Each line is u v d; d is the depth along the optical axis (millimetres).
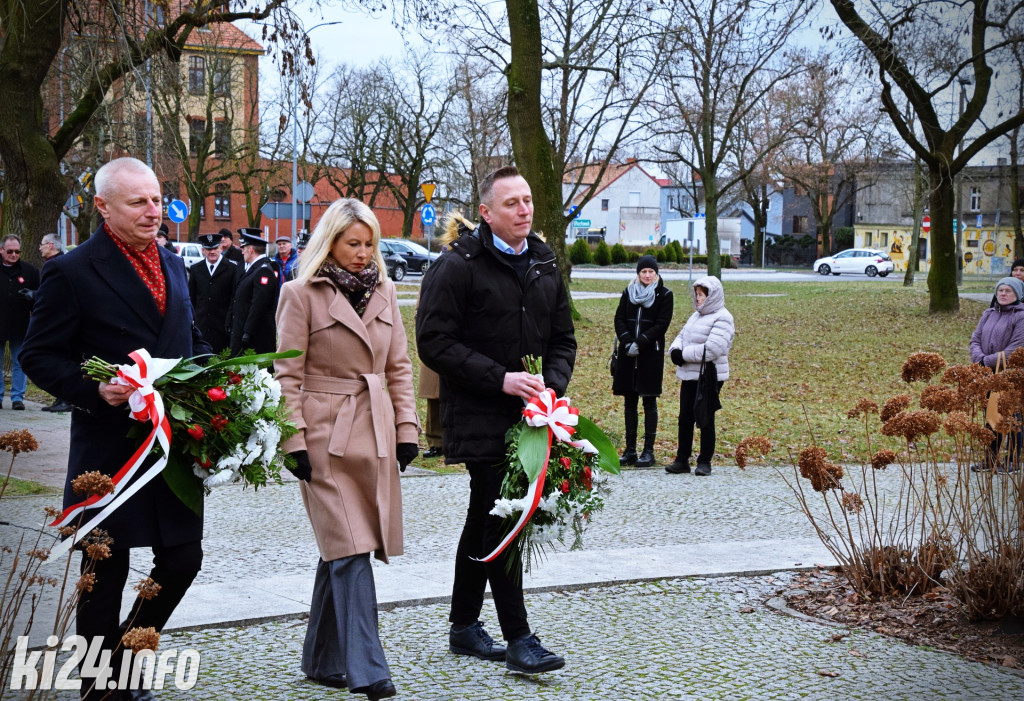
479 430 4586
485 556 4633
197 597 5562
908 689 4461
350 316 4281
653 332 10516
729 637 5168
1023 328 9961
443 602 5715
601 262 66188
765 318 29094
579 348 21234
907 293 35938
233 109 43625
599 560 6629
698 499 9023
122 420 3832
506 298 4629
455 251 4645
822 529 7777
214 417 3725
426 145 55406
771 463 11031
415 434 4438
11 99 14562
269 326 13336
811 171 61594
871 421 13906
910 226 79000
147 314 3926
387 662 4516
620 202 98125
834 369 19500
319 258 4293
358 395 4297
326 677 4336
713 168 34094
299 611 5328
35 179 14922
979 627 5324
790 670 4684
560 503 4496
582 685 4438
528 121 18781
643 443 11953
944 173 25125
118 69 14383
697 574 6316
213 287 14219
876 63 22250
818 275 62125
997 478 5887
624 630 5273
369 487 4254
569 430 4418
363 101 54219
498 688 4383
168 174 24109
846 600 5781
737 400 15969
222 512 8250
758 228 76688
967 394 5676
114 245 3934
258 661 4668
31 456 10203
